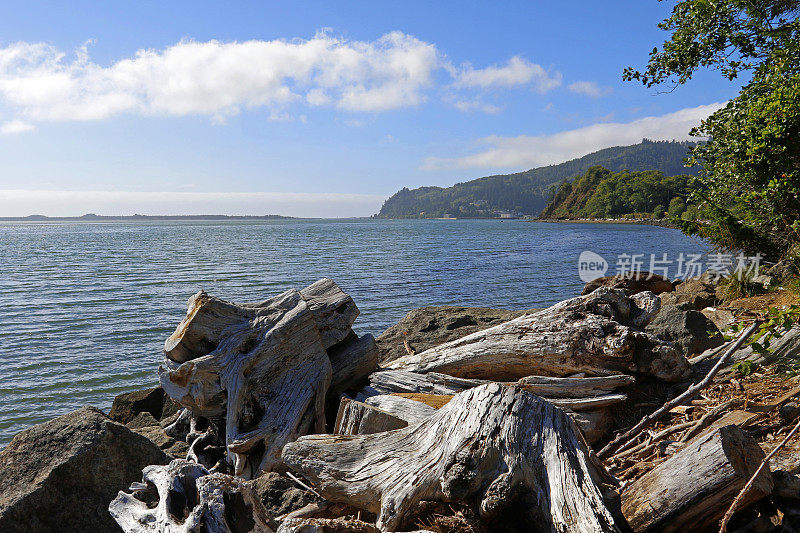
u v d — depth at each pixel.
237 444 4.78
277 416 4.98
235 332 5.17
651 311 5.54
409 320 9.20
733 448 2.72
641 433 4.53
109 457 4.04
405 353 7.72
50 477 3.81
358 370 5.84
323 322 5.75
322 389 5.29
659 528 2.80
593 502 2.66
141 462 4.18
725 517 2.64
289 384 5.19
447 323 8.85
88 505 3.89
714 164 11.28
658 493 2.84
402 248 53.16
